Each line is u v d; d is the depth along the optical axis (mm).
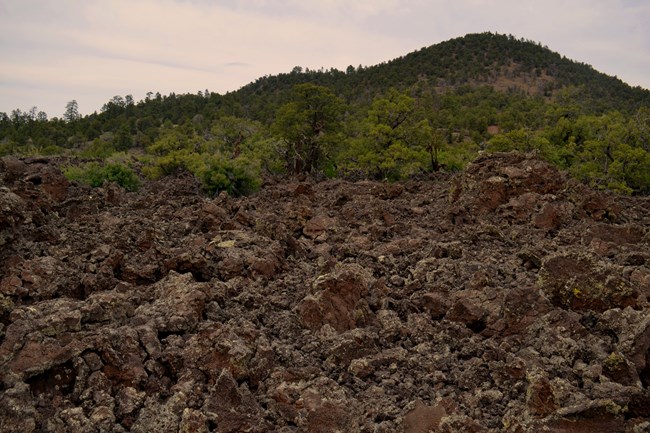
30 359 6598
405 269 13062
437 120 104000
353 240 15852
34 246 11664
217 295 9531
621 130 46688
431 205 23172
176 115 139375
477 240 15875
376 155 45406
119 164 32469
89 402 6484
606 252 14188
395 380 7484
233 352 7199
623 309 9570
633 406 6469
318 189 30938
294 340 8594
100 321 8156
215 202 21094
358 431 6281
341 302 9328
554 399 6508
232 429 6227
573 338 8492
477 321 9484
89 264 10914
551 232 17531
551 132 52719
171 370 7262
